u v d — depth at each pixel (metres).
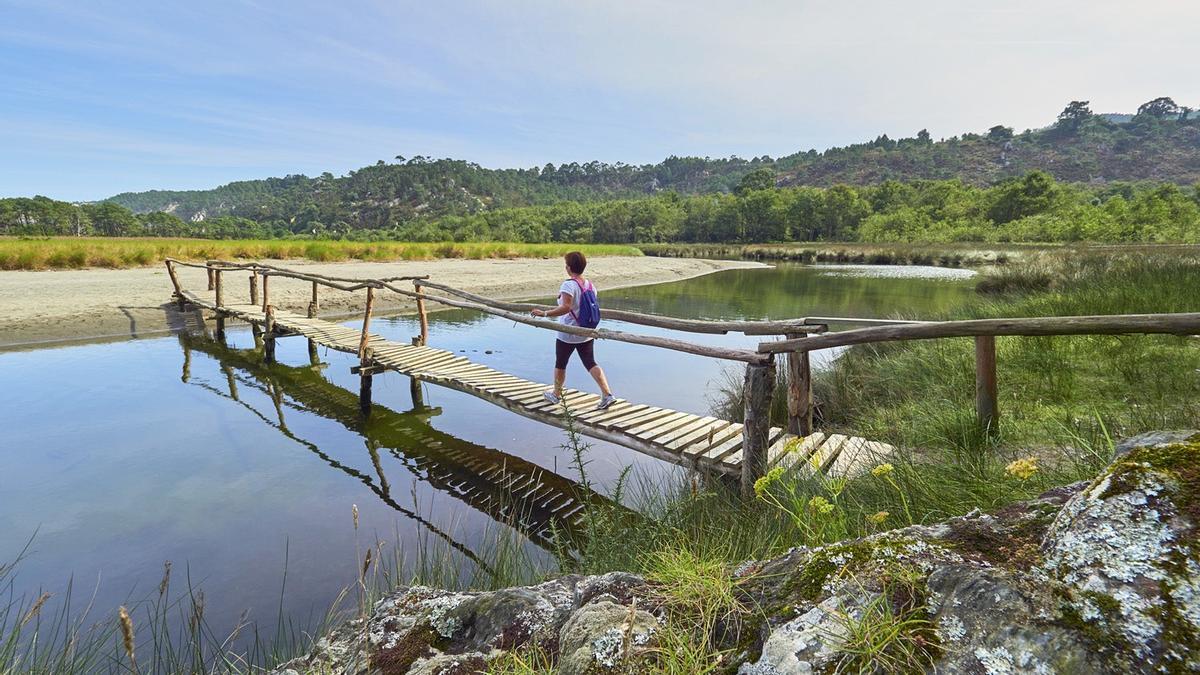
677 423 6.02
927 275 37.00
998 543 1.44
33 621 3.77
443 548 4.84
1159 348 6.40
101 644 3.55
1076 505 1.33
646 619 1.65
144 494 5.84
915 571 1.41
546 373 11.03
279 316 13.01
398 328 15.91
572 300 6.26
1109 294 8.64
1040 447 4.42
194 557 4.70
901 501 3.28
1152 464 1.29
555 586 2.25
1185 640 0.98
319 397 9.77
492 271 29.17
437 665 1.89
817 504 2.62
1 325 12.92
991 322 3.68
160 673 3.28
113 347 12.84
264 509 5.60
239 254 28.22
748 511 4.17
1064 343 7.12
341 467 6.72
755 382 4.46
